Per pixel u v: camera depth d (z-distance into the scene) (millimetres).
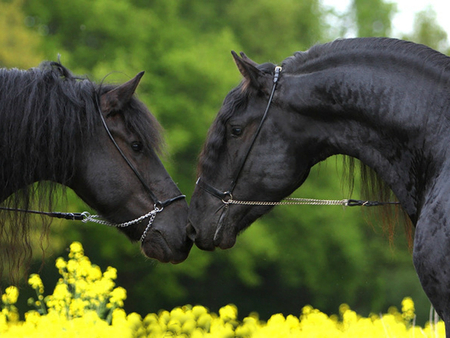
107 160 8547
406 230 8297
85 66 30625
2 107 7996
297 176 8211
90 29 31000
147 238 8891
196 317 12492
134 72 28875
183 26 32000
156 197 8812
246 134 8172
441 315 6891
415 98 7402
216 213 8344
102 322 10555
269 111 8102
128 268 30141
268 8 33500
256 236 29250
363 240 34000
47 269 28859
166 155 9023
